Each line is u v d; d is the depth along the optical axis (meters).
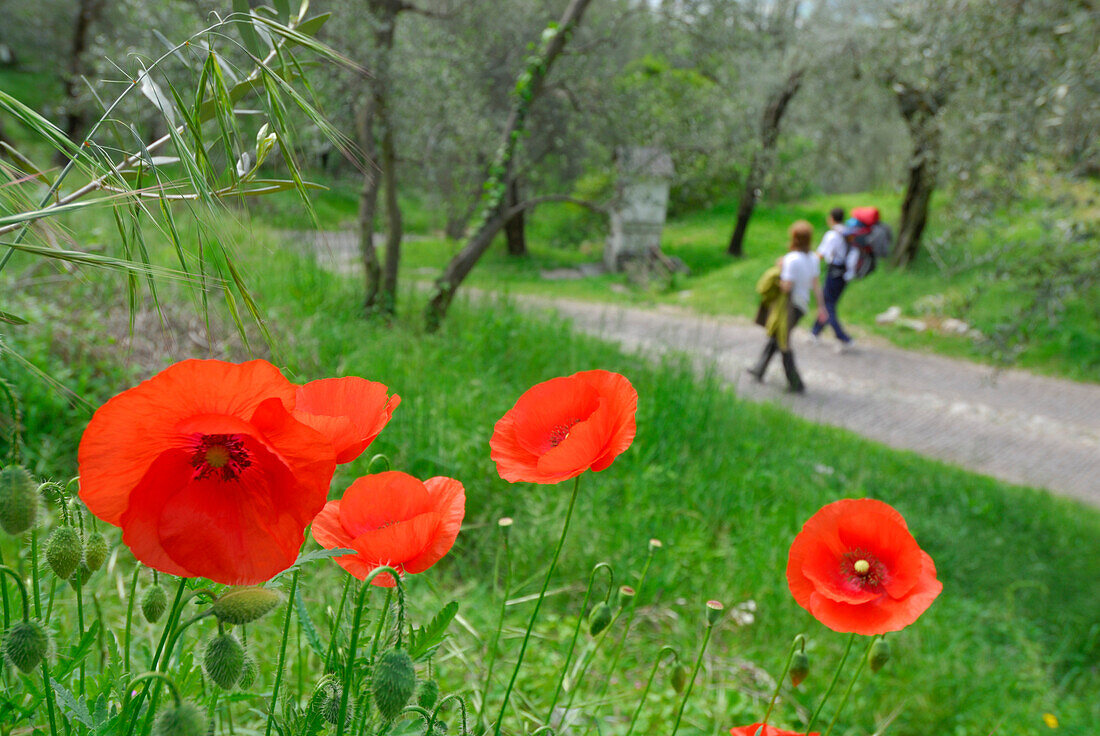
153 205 0.81
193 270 0.80
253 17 0.89
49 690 0.82
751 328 14.09
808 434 7.57
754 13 10.80
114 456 0.71
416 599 2.98
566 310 13.99
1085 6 5.47
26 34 19.89
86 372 4.11
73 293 4.67
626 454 5.25
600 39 9.77
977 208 5.84
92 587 2.07
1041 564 5.66
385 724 0.94
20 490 0.75
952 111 6.39
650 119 9.94
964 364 12.38
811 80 15.80
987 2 5.70
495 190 8.80
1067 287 5.37
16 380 3.75
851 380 11.10
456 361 6.42
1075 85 5.20
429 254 19.17
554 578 3.77
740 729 1.41
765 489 5.63
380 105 8.22
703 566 4.07
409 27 9.23
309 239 7.38
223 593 0.81
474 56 9.80
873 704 3.40
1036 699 3.86
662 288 17.89
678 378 6.84
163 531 0.73
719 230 25.45
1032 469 8.55
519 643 2.96
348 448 0.92
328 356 5.74
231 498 0.75
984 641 4.38
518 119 8.91
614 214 20.23
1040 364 12.29
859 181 27.31
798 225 9.59
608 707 2.60
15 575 0.80
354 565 1.06
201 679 1.10
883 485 6.59
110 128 0.84
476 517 4.11
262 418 0.72
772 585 4.12
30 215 0.69
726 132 11.38
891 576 1.31
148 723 0.84
